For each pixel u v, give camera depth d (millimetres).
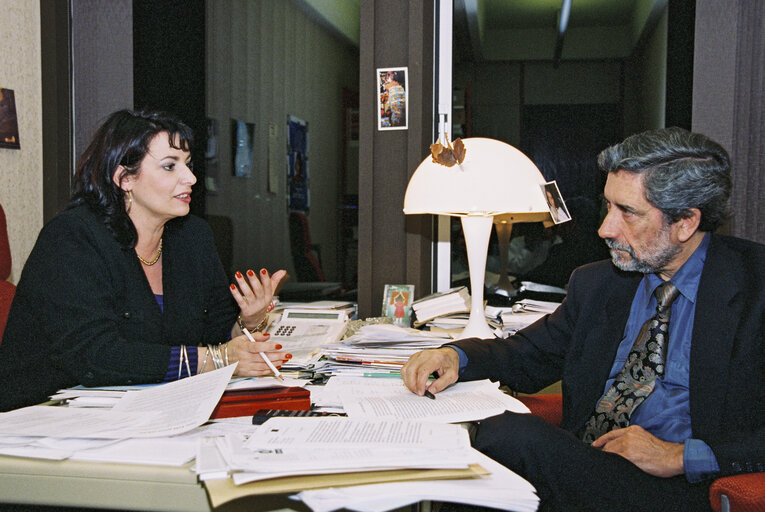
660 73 2459
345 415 1125
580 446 1089
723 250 1245
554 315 1527
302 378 1412
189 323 1592
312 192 2867
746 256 1232
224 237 2914
